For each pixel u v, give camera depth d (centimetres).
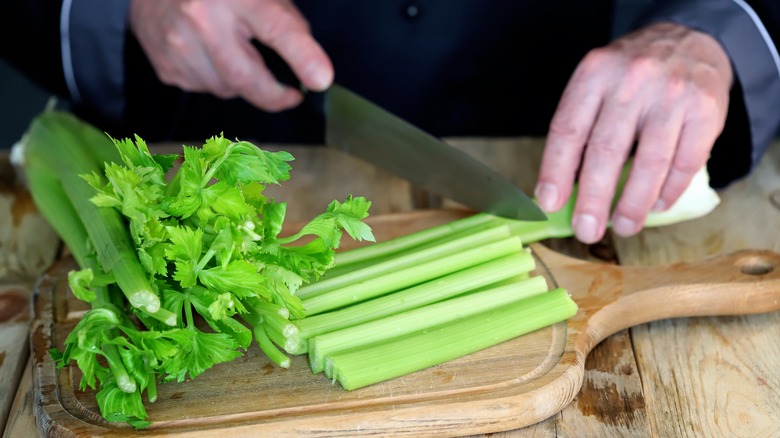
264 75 108
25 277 102
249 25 106
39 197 103
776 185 111
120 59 116
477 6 124
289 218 107
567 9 125
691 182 103
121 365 85
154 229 86
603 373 92
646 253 104
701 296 95
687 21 106
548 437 87
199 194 86
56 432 86
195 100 130
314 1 124
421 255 96
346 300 93
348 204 89
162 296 88
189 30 108
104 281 88
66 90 127
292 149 117
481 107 131
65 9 113
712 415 89
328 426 86
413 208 109
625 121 99
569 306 92
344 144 109
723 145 110
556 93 131
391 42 126
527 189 111
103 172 101
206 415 86
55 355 87
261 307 89
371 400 87
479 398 87
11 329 96
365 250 98
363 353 89
